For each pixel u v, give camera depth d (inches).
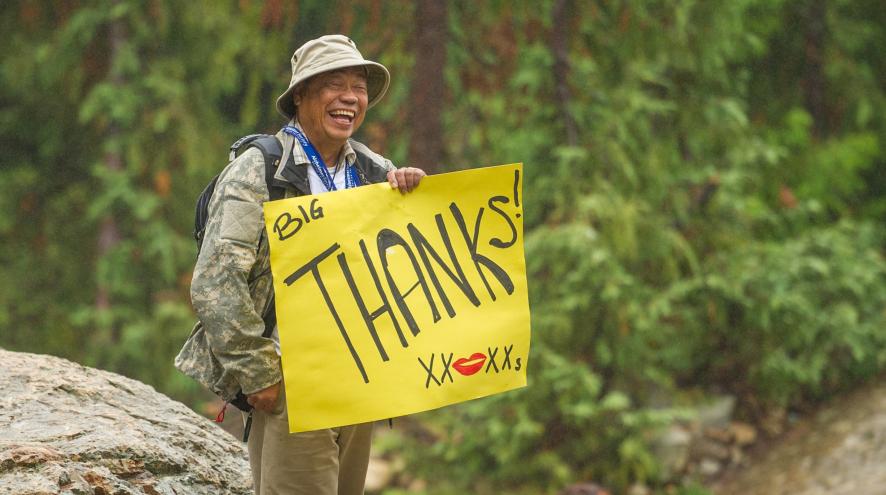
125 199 1106.7
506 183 262.5
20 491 248.5
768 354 910.4
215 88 1190.3
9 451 261.3
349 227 247.8
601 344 836.0
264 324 238.5
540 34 879.1
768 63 1216.2
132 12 1135.6
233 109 1343.5
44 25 1169.4
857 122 1178.6
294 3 861.8
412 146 853.2
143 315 1138.7
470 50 885.2
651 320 841.5
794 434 874.1
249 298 233.8
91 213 1112.8
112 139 1136.2
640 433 811.4
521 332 259.3
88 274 1191.6
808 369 896.9
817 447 828.6
